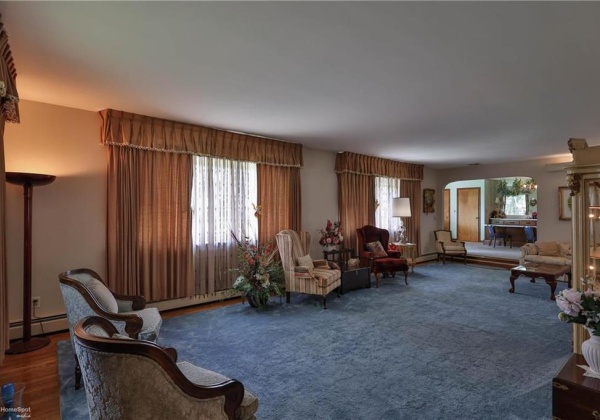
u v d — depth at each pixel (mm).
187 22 1992
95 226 3801
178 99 3385
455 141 5363
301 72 2729
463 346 3139
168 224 4207
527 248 6441
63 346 3180
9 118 2404
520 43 2252
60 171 3600
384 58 2480
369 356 2924
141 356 1220
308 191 5898
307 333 3484
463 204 12141
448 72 2730
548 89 3104
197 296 4504
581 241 1924
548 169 6969
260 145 5066
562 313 1715
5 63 2051
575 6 1826
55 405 2221
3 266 2209
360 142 5449
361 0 1777
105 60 2502
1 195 2135
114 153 3807
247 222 4980
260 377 2557
